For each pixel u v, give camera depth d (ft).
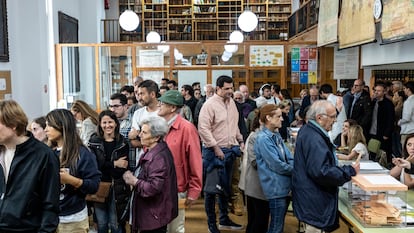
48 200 6.38
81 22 36.76
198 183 10.16
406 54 17.43
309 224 8.98
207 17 46.50
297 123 19.57
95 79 26.73
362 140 13.56
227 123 13.11
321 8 25.03
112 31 43.37
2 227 6.26
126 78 26.58
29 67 23.03
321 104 8.96
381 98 18.16
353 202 8.87
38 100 23.12
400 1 15.10
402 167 10.52
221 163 12.69
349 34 20.17
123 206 10.62
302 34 33.63
